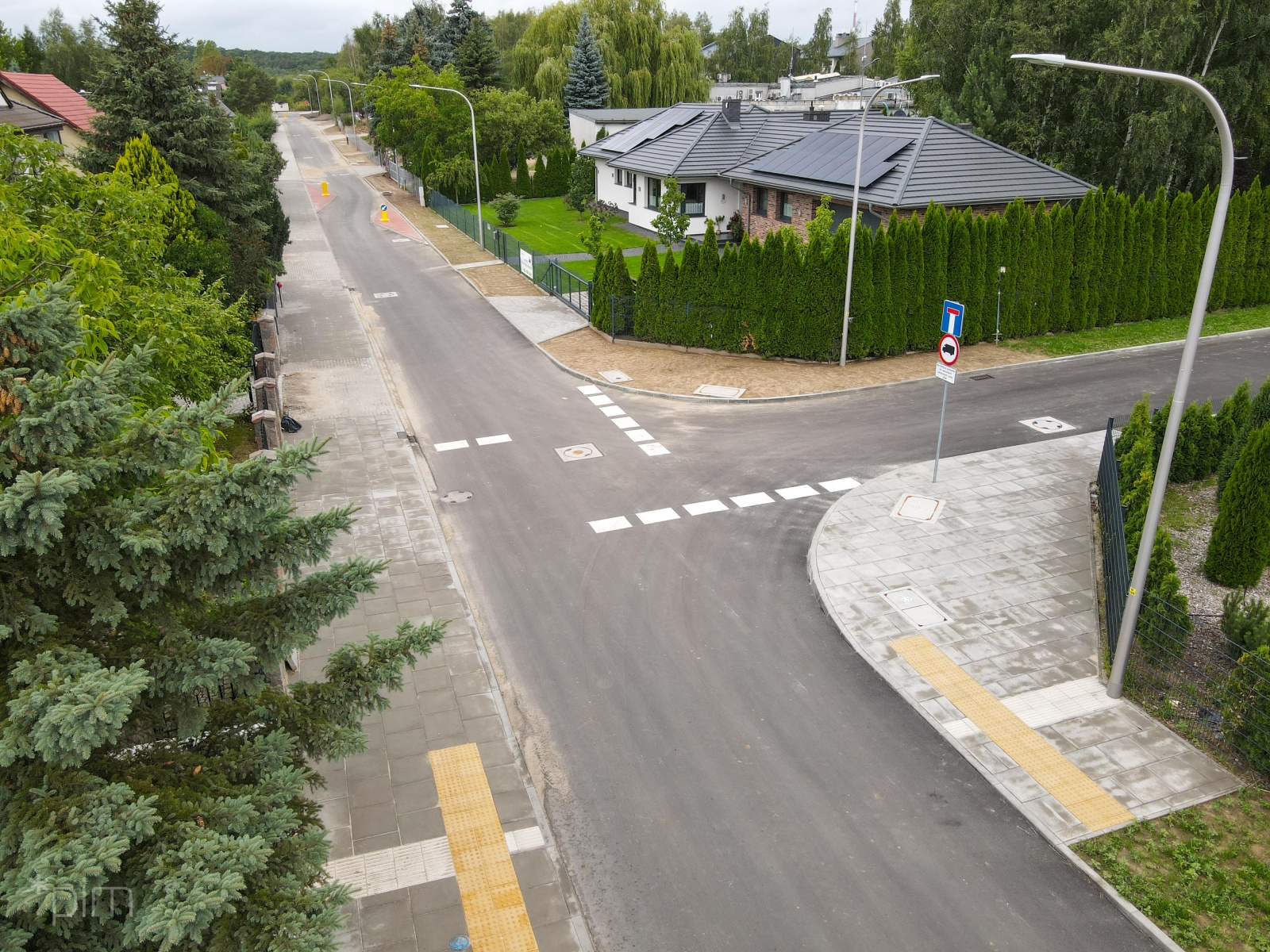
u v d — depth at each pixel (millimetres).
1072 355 24344
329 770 9977
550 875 8656
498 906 8305
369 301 31859
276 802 6258
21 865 5164
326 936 5555
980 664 11633
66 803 5238
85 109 42906
